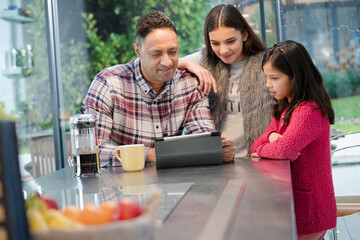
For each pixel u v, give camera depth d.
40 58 3.81
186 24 3.80
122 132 2.16
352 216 3.30
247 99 2.27
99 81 2.13
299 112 1.77
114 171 1.79
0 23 3.54
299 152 1.79
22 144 3.64
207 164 1.74
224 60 2.26
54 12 3.92
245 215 0.92
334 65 3.44
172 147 1.75
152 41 1.94
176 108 2.20
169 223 0.90
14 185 0.60
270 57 1.90
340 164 3.15
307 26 3.41
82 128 1.68
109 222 0.67
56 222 0.64
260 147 1.86
